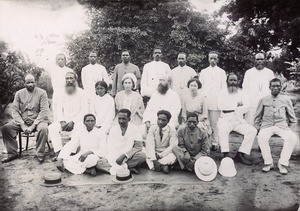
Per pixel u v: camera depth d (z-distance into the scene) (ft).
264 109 16.70
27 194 13.74
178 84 19.92
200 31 21.85
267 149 15.66
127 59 19.93
